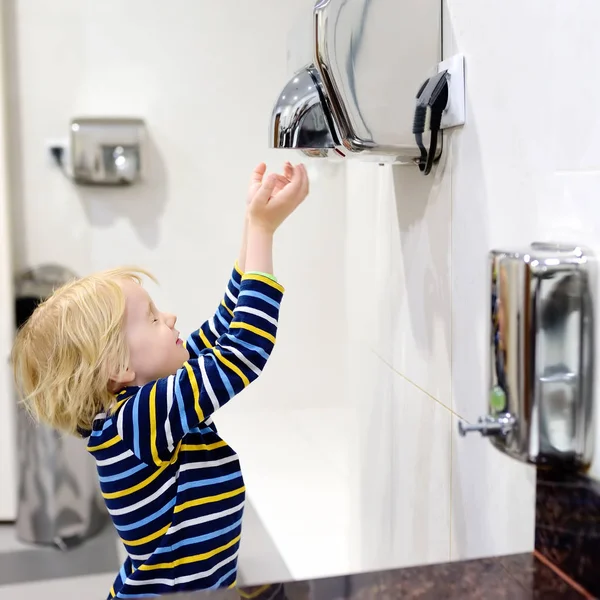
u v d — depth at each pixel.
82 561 1.68
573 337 0.58
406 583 0.61
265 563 1.53
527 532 0.70
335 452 1.77
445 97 0.86
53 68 1.71
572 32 0.59
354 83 0.85
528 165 0.67
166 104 1.73
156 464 0.89
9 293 1.76
